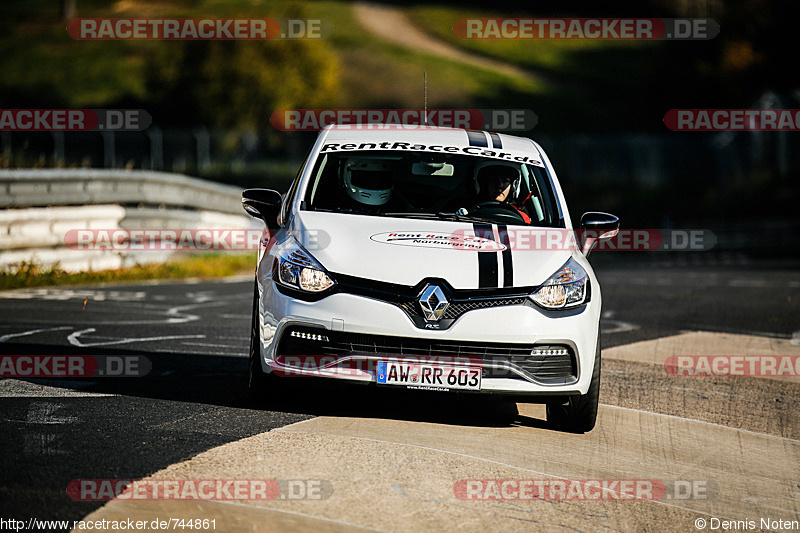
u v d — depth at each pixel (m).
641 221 114.56
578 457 18.72
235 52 173.88
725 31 173.50
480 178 23.28
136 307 37.44
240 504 14.30
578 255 21.36
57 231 46.16
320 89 179.88
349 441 18.22
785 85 163.62
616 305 46.34
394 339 18.89
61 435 17.47
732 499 16.94
